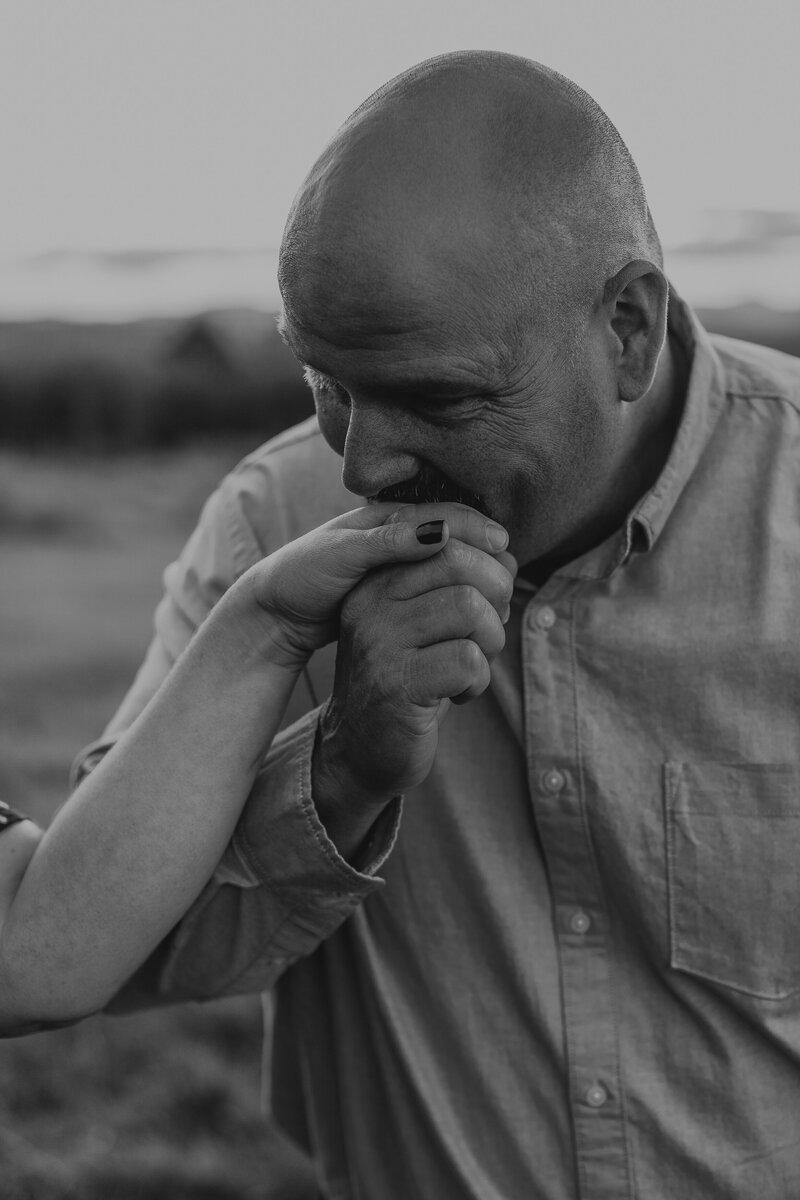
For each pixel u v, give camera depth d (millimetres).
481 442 1097
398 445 1096
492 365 1045
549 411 1100
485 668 1145
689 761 1291
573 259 1074
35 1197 2730
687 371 1346
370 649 1152
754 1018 1287
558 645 1312
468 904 1376
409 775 1193
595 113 1138
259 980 1395
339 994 1458
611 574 1293
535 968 1351
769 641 1271
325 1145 1541
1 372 11898
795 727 1276
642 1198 1331
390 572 1155
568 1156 1357
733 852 1280
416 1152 1424
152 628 6848
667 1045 1328
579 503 1209
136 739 1250
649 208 1208
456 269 1014
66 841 1241
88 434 11906
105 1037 3225
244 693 1233
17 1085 3049
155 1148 2869
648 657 1292
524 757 1354
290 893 1295
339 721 1210
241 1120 2971
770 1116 1309
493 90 1068
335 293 1019
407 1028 1404
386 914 1405
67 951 1236
